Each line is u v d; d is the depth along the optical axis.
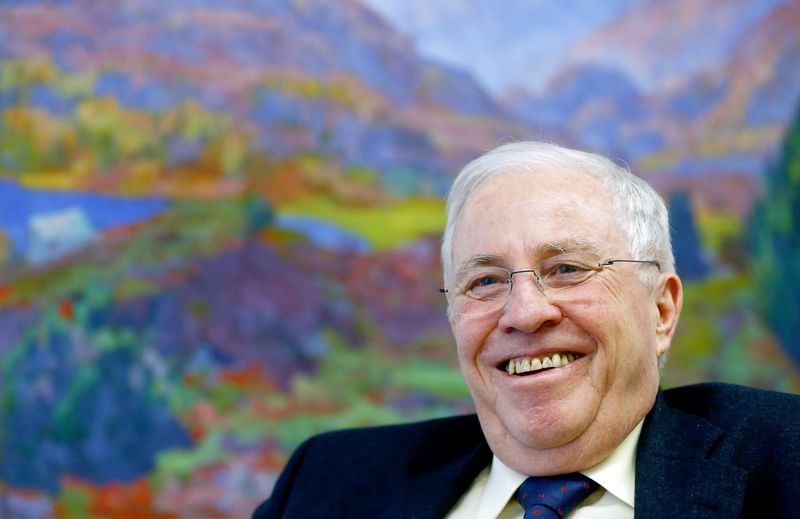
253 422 4.40
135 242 4.55
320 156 4.79
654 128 4.87
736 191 4.66
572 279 1.82
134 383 4.37
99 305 4.45
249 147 4.73
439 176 4.88
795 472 1.67
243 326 4.51
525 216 1.85
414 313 4.64
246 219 4.64
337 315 4.58
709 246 4.61
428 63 5.00
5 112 4.60
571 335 1.79
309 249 4.65
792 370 4.41
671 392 2.02
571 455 1.80
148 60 4.75
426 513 1.93
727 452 1.74
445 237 2.04
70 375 4.35
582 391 1.79
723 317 4.50
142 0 4.81
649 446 1.79
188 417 4.37
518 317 1.79
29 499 4.22
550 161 1.93
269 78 4.83
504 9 5.10
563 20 5.07
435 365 4.56
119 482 4.27
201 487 4.30
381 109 4.90
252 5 4.90
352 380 4.52
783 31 4.75
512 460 1.86
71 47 4.71
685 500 1.67
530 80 5.04
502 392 1.85
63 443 4.28
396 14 5.04
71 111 4.66
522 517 1.87
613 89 4.96
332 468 2.13
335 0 4.97
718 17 4.87
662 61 4.93
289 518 2.06
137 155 4.65
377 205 4.77
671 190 4.76
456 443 2.13
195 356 4.44
